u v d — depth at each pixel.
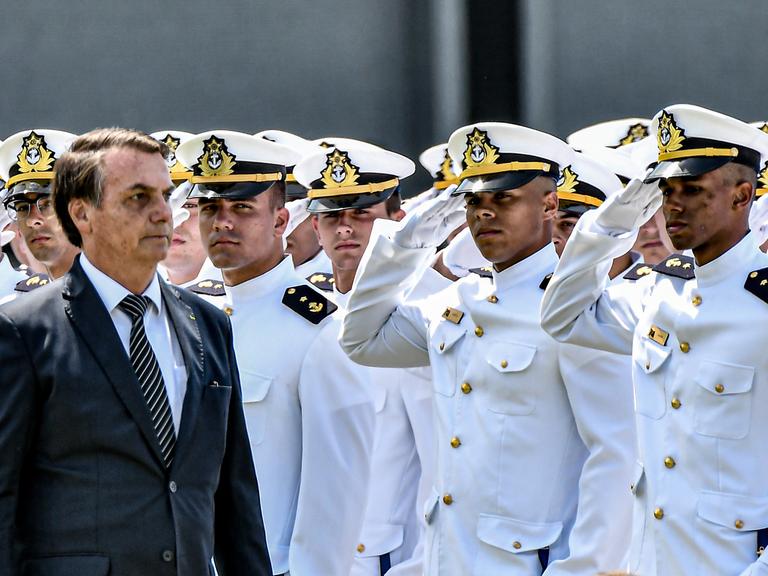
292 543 18.17
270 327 18.75
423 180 37.22
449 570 17.50
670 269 16.34
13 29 37.34
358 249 20.73
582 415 16.91
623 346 16.62
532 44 36.84
